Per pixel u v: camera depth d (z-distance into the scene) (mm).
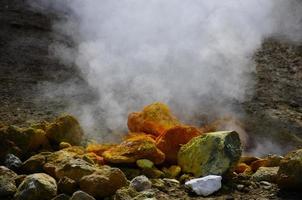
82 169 4535
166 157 5145
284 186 4672
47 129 5371
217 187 4621
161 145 5145
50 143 5332
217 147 4832
